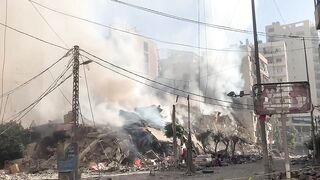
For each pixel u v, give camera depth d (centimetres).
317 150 6172
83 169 4822
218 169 4856
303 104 2381
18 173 4566
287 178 2481
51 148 5825
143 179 3566
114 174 4322
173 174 4144
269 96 2420
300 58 12812
